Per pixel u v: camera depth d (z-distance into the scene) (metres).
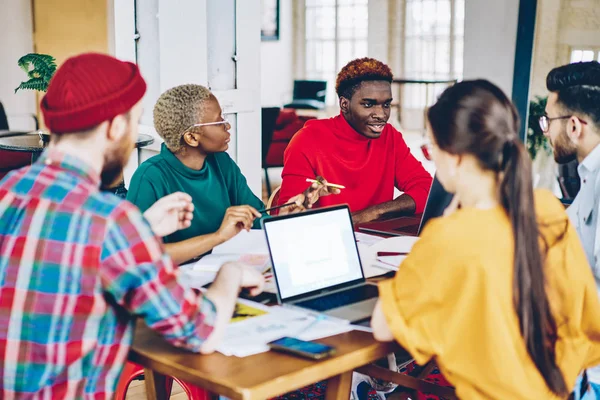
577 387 1.66
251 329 1.63
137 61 4.56
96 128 1.36
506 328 1.40
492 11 3.93
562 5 3.70
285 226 1.83
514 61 3.85
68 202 1.33
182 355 1.51
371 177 2.90
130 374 2.23
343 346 1.55
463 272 1.39
